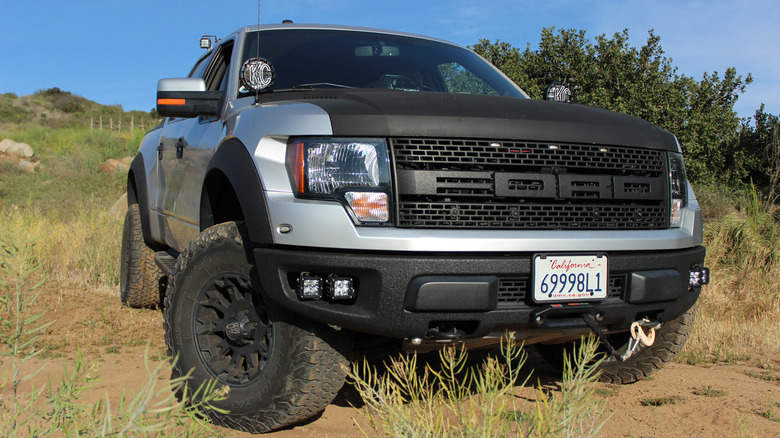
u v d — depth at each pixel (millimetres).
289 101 3215
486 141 2750
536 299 2672
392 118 2701
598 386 3721
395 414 2145
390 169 2662
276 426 2818
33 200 13609
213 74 4617
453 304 2561
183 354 3105
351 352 2877
